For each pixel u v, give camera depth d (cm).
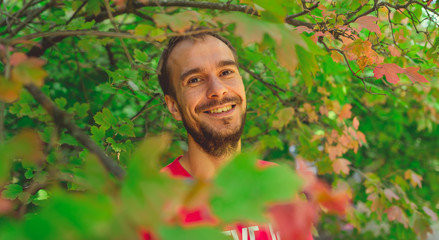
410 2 154
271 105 240
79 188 124
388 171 354
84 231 41
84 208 41
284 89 253
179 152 209
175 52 142
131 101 278
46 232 40
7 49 70
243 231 123
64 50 249
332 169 239
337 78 246
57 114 65
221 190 44
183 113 143
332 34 163
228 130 141
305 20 181
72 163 142
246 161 46
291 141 275
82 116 151
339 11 166
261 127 285
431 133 402
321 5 160
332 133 242
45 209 41
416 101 325
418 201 297
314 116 243
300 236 46
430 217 236
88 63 266
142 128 253
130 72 177
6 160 55
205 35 142
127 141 165
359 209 370
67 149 181
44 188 140
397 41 183
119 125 176
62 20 209
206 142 141
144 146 48
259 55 225
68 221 41
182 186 46
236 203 43
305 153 246
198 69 136
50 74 261
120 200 46
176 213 47
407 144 394
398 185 246
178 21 95
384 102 317
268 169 46
